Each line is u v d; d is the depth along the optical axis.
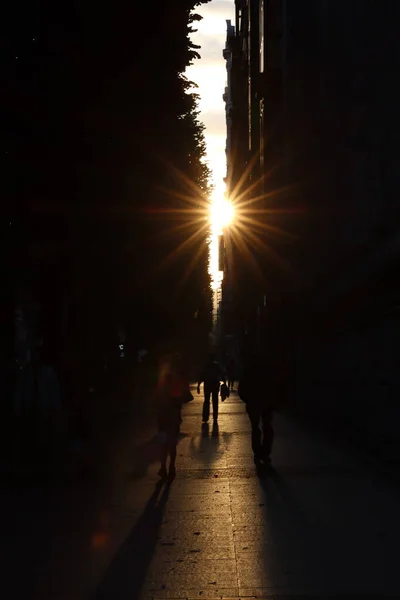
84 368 20.16
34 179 18.02
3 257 19.08
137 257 28.97
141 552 8.74
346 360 23.53
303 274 35.19
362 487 12.79
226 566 8.09
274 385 16.05
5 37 16.03
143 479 14.18
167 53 21.17
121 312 33.88
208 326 78.44
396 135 19.36
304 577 7.64
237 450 18.61
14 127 16.88
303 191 35.75
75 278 24.34
